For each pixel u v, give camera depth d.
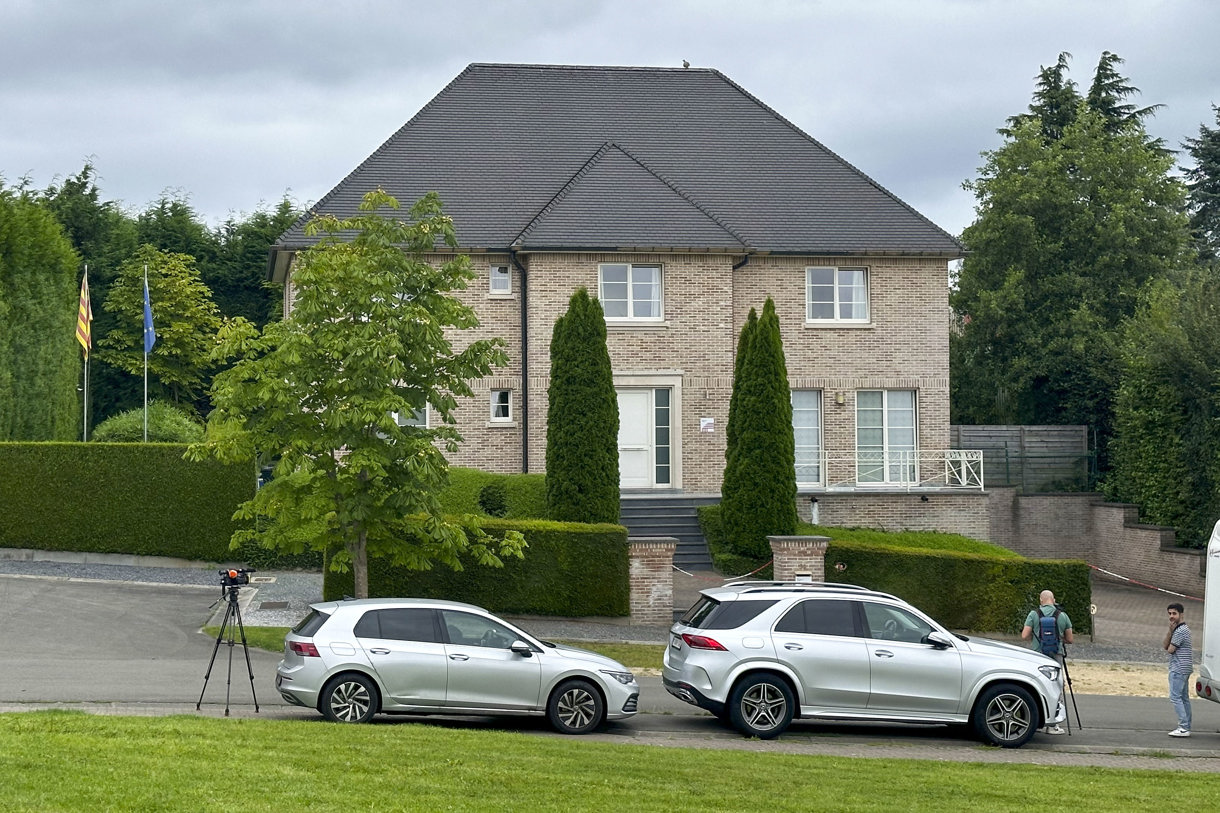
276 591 26.55
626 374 33.56
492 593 24.66
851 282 35.38
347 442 19.80
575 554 24.97
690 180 36.38
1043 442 39.41
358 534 20.78
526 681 15.65
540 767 12.39
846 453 34.91
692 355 33.81
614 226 33.62
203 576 28.08
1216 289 34.38
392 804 10.16
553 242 32.94
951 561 25.88
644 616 25.11
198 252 56.91
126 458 29.23
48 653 20.48
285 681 15.17
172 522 29.05
